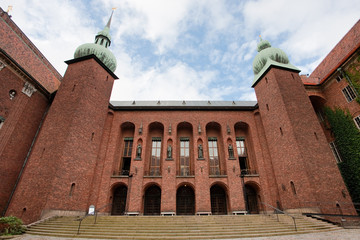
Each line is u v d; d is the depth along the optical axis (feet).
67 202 58.80
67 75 80.23
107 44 99.50
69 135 63.87
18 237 40.98
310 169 61.52
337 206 57.36
